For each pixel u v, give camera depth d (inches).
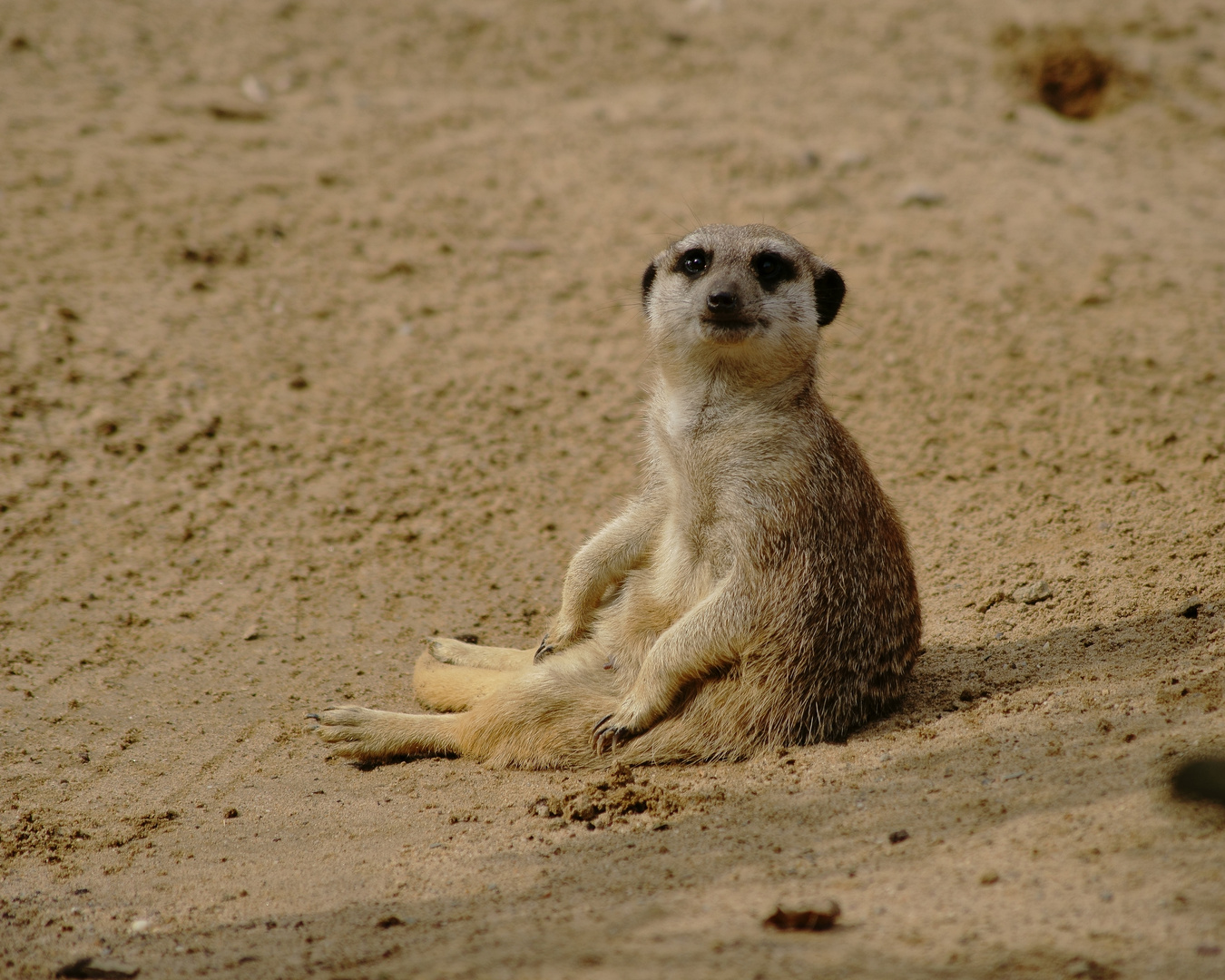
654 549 328.2
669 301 318.3
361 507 434.6
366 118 692.7
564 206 628.1
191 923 227.8
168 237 566.3
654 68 768.9
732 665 298.0
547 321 544.1
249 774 305.4
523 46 773.9
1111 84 797.2
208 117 674.8
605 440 473.4
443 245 590.2
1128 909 177.6
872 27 837.2
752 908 194.9
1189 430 442.6
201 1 776.3
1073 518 396.8
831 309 339.0
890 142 702.5
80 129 641.6
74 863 260.1
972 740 271.0
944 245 600.7
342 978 184.1
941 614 361.1
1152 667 291.4
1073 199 665.0
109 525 417.7
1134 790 219.9
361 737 309.6
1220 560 347.3
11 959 215.6
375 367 508.1
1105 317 541.6
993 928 177.0
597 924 195.3
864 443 465.7
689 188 642.8
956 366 507.5
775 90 754.2
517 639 376.2
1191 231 640.4
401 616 386.9
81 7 746.8
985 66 805.9
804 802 253.1
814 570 298.4
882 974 164.9
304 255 572.7
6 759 310.8
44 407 462.0
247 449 456.8
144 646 367.9
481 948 189.2
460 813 272.8
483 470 456.4
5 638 366.6
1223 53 842.8
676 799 265.0
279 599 392.5
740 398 310.5
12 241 547.2
